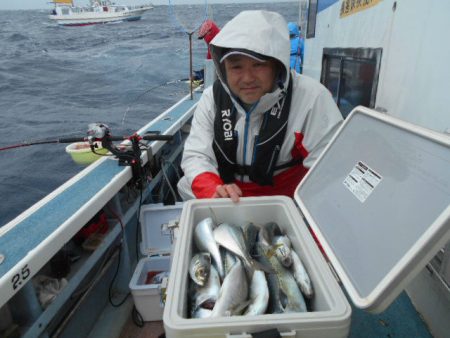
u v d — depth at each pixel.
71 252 1.70
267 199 1.26
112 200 1.94
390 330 1.33
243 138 1.65
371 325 1.36
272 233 1.20
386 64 1.63
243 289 0.94
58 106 9.50
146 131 2.72
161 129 2.79
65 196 1.67
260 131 1.60
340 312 0.70
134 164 2.06
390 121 0.87
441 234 0.58
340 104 2.41
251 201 1.26
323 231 0.96
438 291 1.23
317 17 3.12
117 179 1.89
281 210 1.24
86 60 16.47
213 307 0.90
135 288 1.72
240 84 1.45
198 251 1.16
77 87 11.62
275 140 1.61
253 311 0.86
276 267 1.03
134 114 8.31
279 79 1.49
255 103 1.52
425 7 1.28
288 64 1.40
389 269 0.66
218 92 1.67
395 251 0.67
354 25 2.09
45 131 7.48
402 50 1.47
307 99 1.59
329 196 1.02
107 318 1.85
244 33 1.30
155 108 8.74
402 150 0.80
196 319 0.69
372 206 0.82
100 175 1.94
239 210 1.26
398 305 1.45
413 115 1.37
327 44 2.75
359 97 2.01
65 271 1.57
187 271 0.92
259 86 1.45
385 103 1.65
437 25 1.20
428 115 1.26
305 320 0.68
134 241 2.35
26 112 8.93
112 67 14.30
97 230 1.86
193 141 1.75
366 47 1.88
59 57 17.84
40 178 5.33
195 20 3.69
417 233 0.64
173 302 0.75
